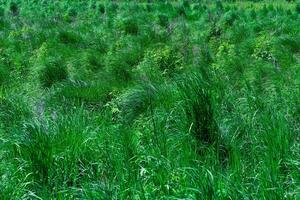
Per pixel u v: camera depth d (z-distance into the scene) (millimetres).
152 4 25203
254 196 4977
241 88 8742
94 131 6789
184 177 5469
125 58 11812
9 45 14383
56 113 7832
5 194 5520
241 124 6746
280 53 11367
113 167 6082
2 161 6305
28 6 27250
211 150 6184
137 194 5422
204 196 4992
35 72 10531
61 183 5957
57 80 10242
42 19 19797
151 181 5719
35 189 5828
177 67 10492
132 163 6105
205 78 8242
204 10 22781
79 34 15555
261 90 8742
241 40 14062
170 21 18703
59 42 14844
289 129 6367
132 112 7703
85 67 11188
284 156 5844
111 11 23281
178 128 6793
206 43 13664
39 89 9789
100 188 5484
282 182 5332
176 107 7098
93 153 6336
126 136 6605
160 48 11961
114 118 7809
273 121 6445
